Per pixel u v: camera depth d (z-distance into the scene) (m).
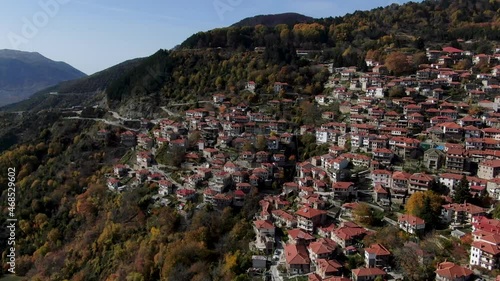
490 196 158.00
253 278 135.12
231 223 172.62
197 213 177.00
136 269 155.00
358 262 131.88
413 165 185.25
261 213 173.12
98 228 193.50
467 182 156.88
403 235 139.62
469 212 144.00
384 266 127.94
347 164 195.00
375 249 130.00
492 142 184.75
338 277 120.56
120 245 176.00
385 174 175.12
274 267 140.00
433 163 181.62
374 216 155.75
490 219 137.88
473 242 122.50
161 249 158.25
